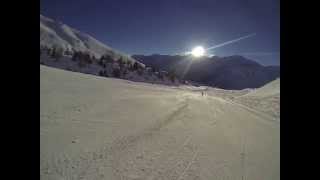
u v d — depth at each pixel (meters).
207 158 8.01
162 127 12.27
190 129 12.37
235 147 9.59
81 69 129.50
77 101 17.66
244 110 23.89
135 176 6.30
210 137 10.96
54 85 25.61
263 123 15.79
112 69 144.38
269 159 8.25
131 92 33.84
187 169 6.98
